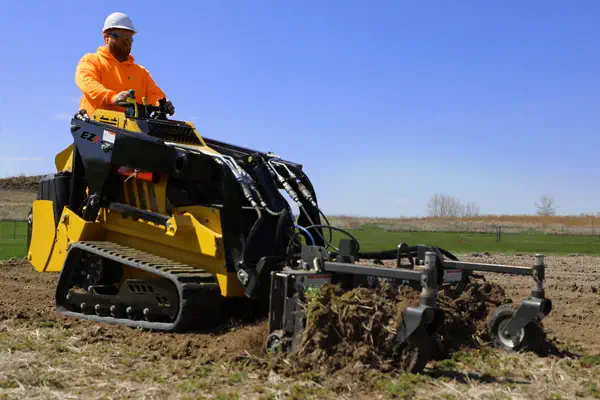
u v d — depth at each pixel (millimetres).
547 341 5680
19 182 51844
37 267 8375
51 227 8156
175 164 6320
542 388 4469
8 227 27484
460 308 5848
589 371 4938
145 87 8609
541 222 53844
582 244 24375
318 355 4652
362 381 4391
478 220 54969
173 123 7180
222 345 5543
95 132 7254
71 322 6785
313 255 5379
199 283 6070
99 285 7262
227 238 6168
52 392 4266
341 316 4699
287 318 5016
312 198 6910
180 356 5277
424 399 4148
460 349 5469
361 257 6613
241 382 4504
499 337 5562
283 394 4227
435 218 52125
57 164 8648
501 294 6066
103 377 4656
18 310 7348
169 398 4191
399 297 5238
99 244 7309
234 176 6219
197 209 6496
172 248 6789
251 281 5930
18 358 5102
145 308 6438
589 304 8453
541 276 5387
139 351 5434
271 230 6266
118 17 8281
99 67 8117
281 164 6859
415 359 4543
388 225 40156
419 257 6320
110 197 7398
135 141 6578
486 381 4609
